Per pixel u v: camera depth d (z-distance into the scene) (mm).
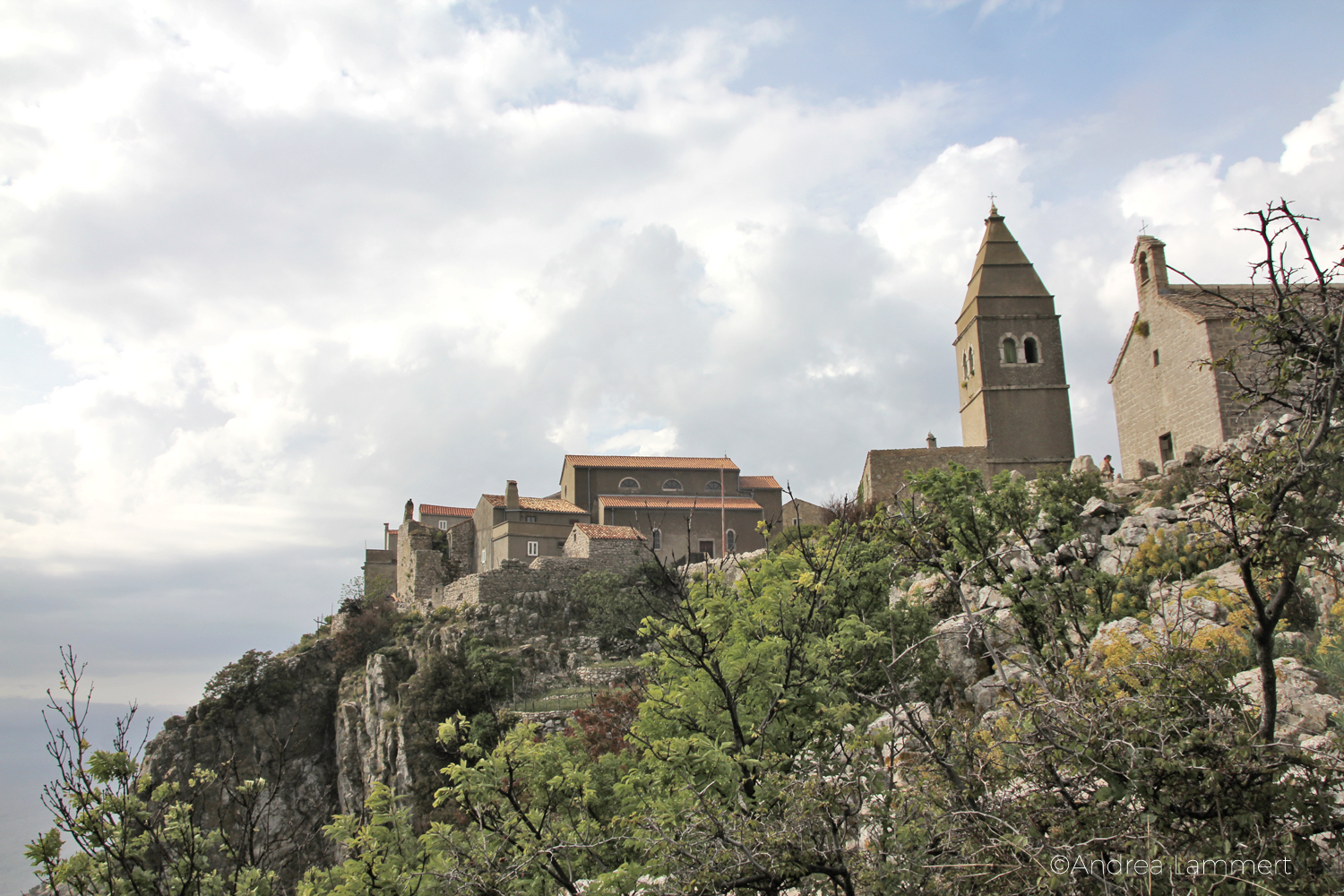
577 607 63938
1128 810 7211
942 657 20797
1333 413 7680
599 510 77125
